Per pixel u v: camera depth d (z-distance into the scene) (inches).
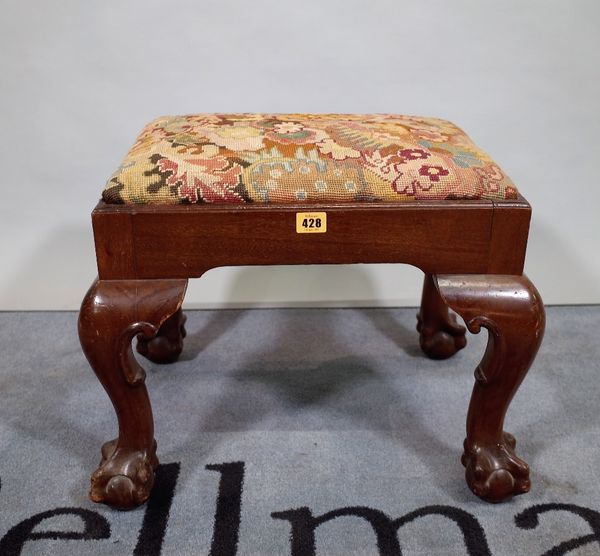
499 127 49.0
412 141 32.8
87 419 40.9
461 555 31.2
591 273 54.0
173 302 30.1
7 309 53.9
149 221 29.0
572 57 46.4
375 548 31.6
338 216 29.3
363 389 43.9
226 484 35.4
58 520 33.2
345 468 36.7
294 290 54.2
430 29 45.8
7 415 41.1
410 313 54.0
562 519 33.4
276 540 32.0
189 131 34.1
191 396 43.1
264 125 35.1
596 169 50.3
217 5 44.7
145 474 33.5
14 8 43.9
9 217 50.9
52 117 47.5
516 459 33.9
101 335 30.3
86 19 44.5
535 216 52.0
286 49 46.3
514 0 44.7
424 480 35.9
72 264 52.8
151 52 45.9
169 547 31.6
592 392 43.7
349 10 45.1
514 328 30.7
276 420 40.8
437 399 42.9
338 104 48.4
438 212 29.5
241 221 29.2
